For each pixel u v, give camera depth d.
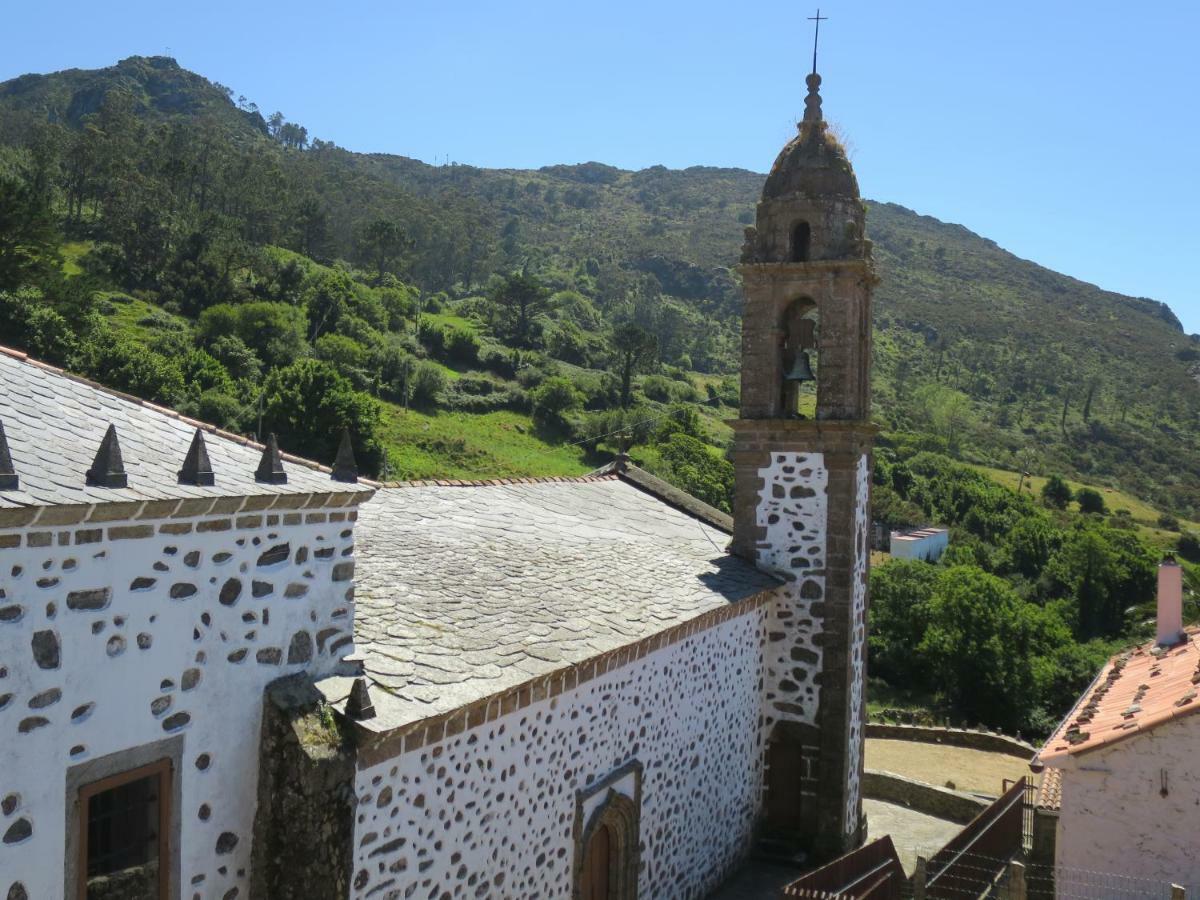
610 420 70.75
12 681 6.64
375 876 8.99
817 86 19.25
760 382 18.84
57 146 106.69
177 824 7.91
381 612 10.88
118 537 7.32
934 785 22.80
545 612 12.64
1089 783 13.44
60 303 59.94
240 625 8.36
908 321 161.38
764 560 18.66
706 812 16.08
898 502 71.44
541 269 166.25
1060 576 57.75
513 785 10.92
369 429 54.19
